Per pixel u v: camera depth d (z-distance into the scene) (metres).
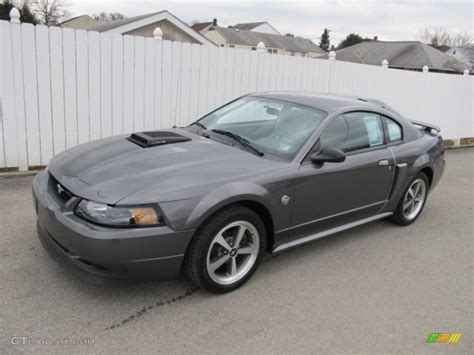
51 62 5.88
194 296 3.33
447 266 4.23
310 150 3.76
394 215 5.07
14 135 5.88
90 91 6.26
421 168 4.93
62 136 6.20
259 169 3.44
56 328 2.84
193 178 3.16
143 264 2.91
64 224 2.91
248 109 4.48
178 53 6.84
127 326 2.92
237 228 3.33
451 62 47.91
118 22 25.33
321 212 3.93
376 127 4.54
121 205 2.85
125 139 4.02
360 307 3.38
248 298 3.37
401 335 3.08
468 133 11.80
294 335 2.98
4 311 2.96
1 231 4.12
